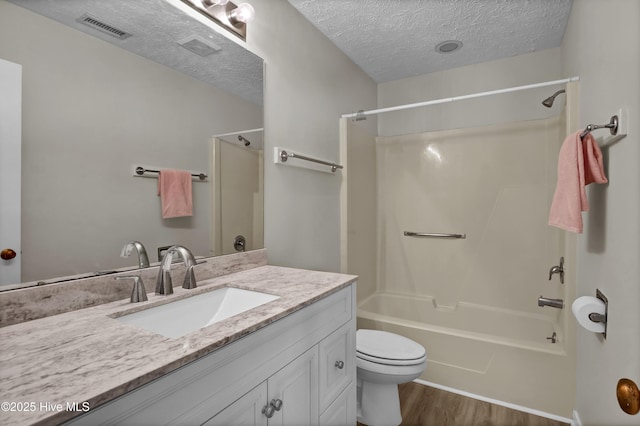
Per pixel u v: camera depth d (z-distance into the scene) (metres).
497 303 2.69
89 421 0.55
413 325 2.26
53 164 0.96
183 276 1.32
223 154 1.52
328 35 2.31
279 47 1.86
